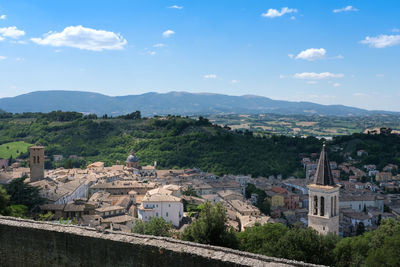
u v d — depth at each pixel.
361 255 53.91
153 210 106.56
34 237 30.61
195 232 55.34
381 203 185.12
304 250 54.16
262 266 24.03
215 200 167.00
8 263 31.50
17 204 87.12
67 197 112.94
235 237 57.09
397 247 50.22
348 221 159.12
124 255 27.86
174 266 26.30
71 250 29.50
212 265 25.25
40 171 129.38
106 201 118.81
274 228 66.38
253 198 183.25
